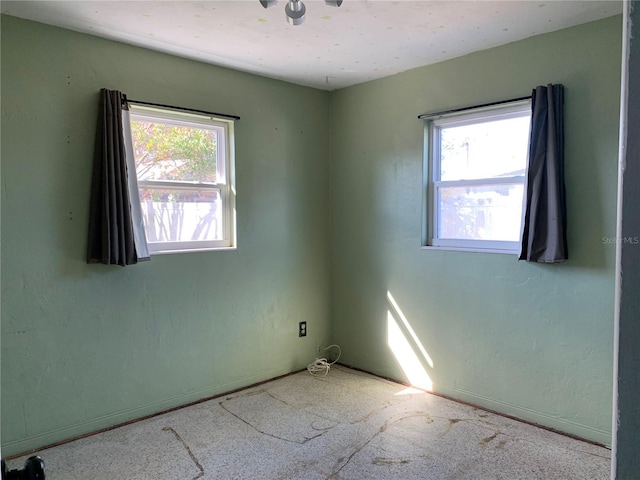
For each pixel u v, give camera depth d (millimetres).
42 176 2539
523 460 2408
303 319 3904
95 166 2697
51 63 2553
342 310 4031
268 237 3625
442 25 2578
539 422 2824
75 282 2676
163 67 2994
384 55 3082
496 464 2371
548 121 2617
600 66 2504
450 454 2473
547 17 2473
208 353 3293
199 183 3266
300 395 3330
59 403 2637
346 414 2994
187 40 2781
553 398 2764
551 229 2623
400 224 3533
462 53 3055
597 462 2383
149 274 2979
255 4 2293
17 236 2465
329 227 4078
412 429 2771
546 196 2652
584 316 2619
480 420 2896
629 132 539
